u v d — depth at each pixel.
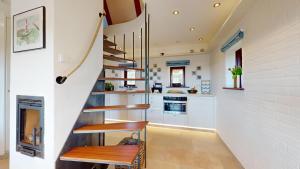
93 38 2.24
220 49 3.71
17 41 1.98
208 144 3.47
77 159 1.75
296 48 1.38
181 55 5.54
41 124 1.81
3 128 2.74
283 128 1.54
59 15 1.82
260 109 1.96
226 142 3.33
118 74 6.30
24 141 2.01
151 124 5.07
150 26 3.56
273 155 1.69
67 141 1.90
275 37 1.66
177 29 3.78
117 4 3.26
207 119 4.43
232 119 2.95
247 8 2.20
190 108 4.61
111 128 2.06
